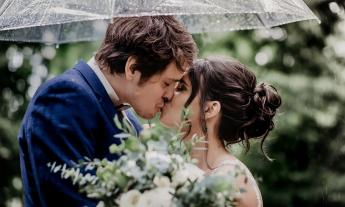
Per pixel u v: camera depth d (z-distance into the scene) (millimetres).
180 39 3006
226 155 3314
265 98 3363
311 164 6855
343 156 6746
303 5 3186
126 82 2994
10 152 6656
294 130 6742
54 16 2889
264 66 7031
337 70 6992
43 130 2816
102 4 2768
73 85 2904
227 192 2320
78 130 2830
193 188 2301
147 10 2750
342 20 6797
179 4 2840
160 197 2309
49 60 7117
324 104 6754
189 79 3301
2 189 6691
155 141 2414
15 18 3006
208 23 3461
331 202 6707
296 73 6922
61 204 2750
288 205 6871
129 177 2328
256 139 3586
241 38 6863
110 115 2955
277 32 7062
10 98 7219
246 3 2965
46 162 2771
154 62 2957
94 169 2785
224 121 3328
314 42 7031
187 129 3297
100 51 3037
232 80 3320
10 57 7207
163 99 3066
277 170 6879
